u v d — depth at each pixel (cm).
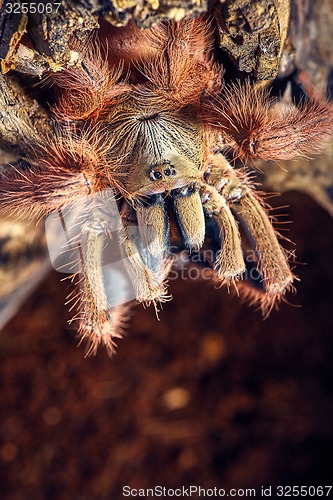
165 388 41
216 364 41
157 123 21
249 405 41
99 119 22
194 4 20
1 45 21
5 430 40
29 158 23
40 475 39
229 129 22
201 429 41
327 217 38
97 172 21
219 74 22
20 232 25
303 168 28
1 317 31
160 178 21
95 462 40
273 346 41
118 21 21
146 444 40
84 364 41
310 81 26
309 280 40
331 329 40
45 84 23
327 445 39
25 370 40
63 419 40
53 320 40
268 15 21
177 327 41
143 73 22
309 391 40
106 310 22
